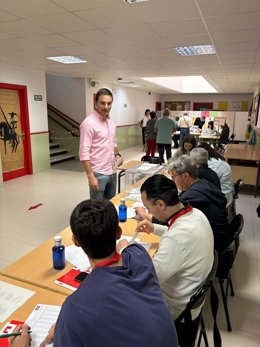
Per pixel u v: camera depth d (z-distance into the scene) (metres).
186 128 9.95
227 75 7.31
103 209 0.84
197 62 5.50
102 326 0.67
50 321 1.07
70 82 8.27
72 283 1.30
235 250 1.96
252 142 7.81
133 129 11.88
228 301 2.21
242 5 2.62
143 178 3.31
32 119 6.44
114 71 6.80
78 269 1.41
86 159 2.62
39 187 5.38
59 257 1.40
